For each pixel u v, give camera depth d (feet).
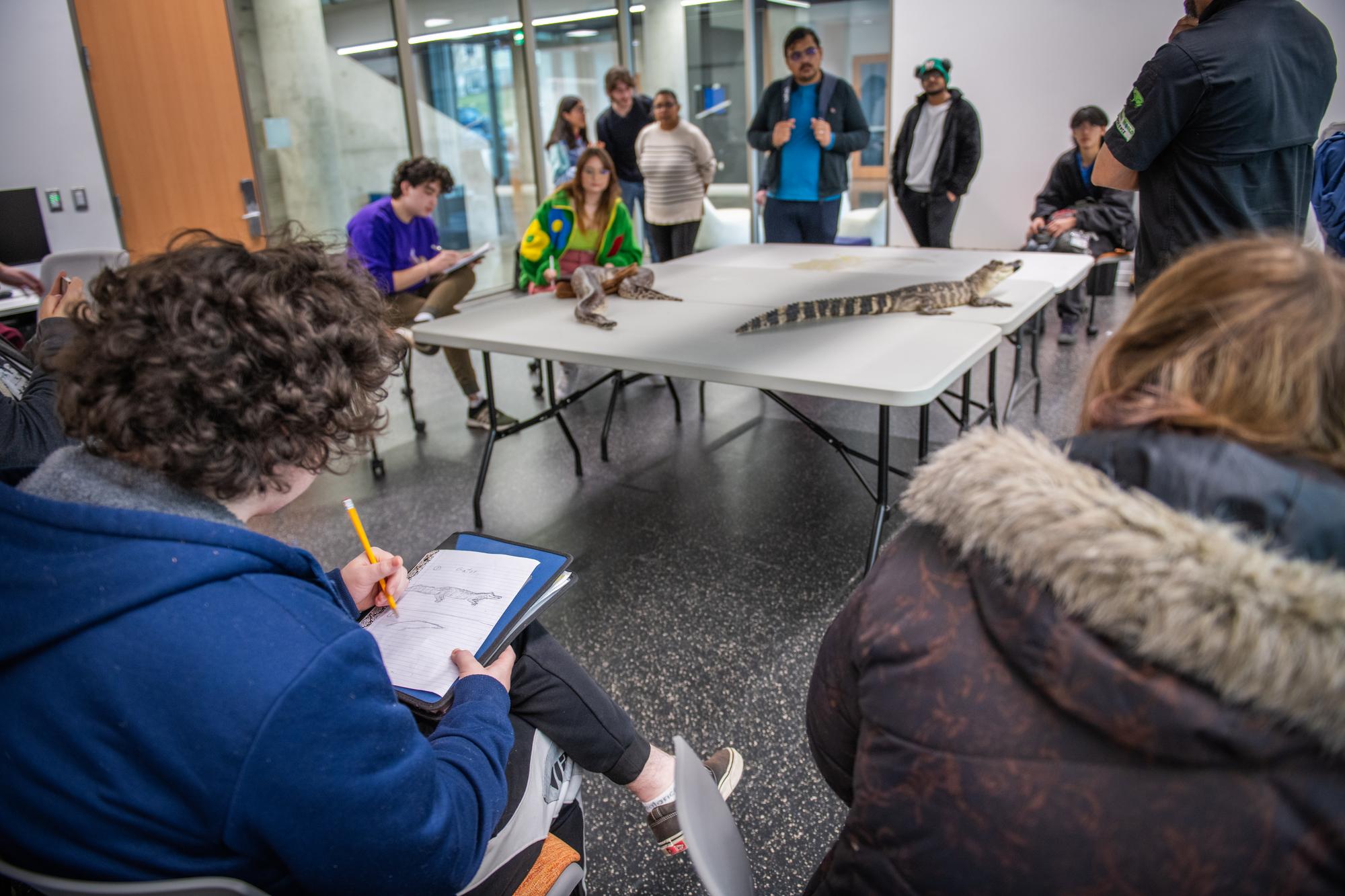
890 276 11.35
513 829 3.56
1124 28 19.40
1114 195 17.03
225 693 2.17
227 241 2.59
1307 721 1.56
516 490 10.99
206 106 18.34
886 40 24.86
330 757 2.28
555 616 8.07
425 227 13.05
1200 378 1.92
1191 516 1.72
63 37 17.03
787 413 13.61
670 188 17.94
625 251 13.39
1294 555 1.70
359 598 4.15
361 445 2.84
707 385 15.29
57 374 2.48
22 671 2.18
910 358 7.30
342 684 2.35
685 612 8.06
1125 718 1.72
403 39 21.09
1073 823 1.84
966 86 21.47
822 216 17.99
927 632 2.09
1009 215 21.95
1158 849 1.76
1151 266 8.52
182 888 2.24
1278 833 1.66
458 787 2.81
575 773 4.34
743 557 9.05
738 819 5.71
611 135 20.65
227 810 2.20
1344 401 1.82
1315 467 1.81
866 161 26.35
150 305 2.34
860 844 2.21
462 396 15.24
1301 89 7.51
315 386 2.50
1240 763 1.68
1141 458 1.89
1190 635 1.58
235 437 2.43
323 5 19.71
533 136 24.72
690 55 26.89
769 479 11.04
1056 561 1.77
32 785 2.22
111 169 17.74
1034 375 12.79
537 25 24.00
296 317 2.46
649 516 10.11
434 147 22.56
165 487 2.44
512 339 8.66
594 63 26.09
